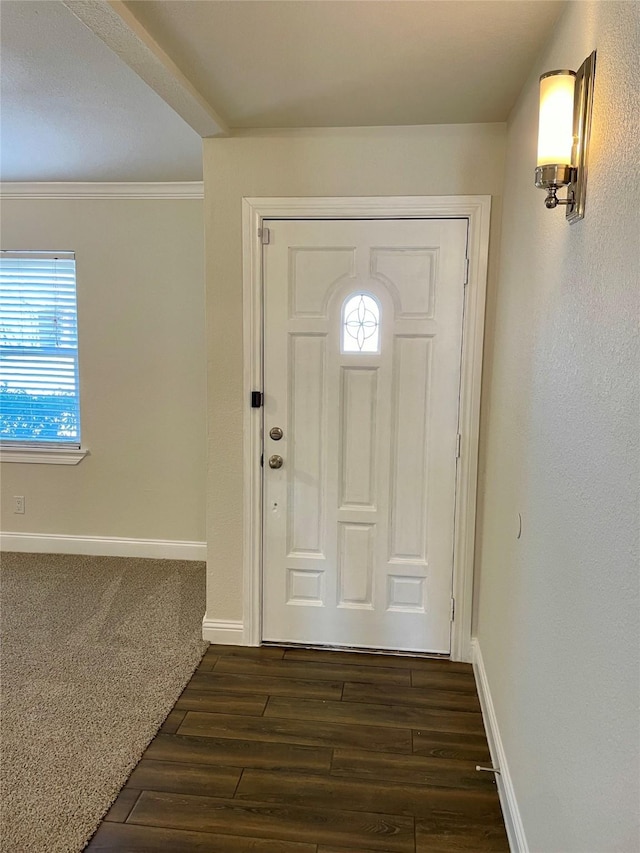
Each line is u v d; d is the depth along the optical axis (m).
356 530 2.76
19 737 2.18
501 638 2.09
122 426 3.84
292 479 2.76
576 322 1.30
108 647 2.81
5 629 2.97
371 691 2.52
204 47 1.82
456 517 2.69
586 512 1.19
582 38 1.35
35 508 3.99
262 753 2.14
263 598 2.85
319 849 1.74
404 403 2.65
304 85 2.09
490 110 2.30
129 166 3.23
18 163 3.20
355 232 2.57
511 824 1.76
